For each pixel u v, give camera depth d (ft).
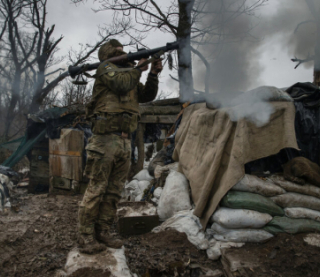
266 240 8.47
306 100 10.82
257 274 6.86
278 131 9.23
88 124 18.93
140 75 7.50
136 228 10.10
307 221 8.61
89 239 7.61
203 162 10.33
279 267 7.16
